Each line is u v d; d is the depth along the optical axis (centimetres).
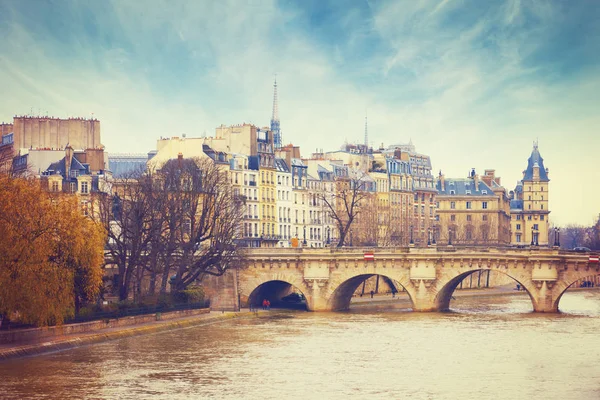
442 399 14500
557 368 16788
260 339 19962
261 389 15050
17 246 16375
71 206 18088
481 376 16112
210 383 15450
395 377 16000
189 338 19938
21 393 14575
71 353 17512
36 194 17188
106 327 19575
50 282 16975
